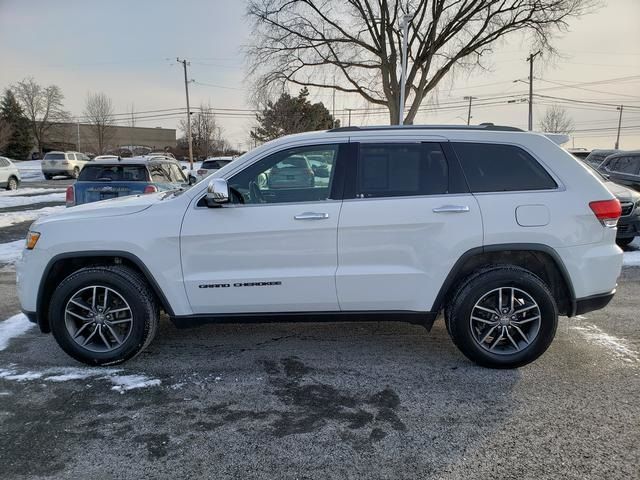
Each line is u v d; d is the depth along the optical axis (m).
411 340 4.52
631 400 3.37
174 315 3.90
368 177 3.83
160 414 3.24
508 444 2.87
